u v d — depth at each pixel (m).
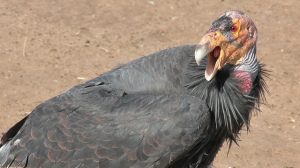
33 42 27.27
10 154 12.75
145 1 34.91
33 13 31.73
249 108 12.80
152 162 12.09
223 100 12.44
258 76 12.86
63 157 12.36
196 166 12.99
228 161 17.28
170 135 11.98
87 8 33.06
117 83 13.27
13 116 19.55
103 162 12.25
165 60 13.17
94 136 12.31
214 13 33.38
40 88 22.00
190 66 12.76
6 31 28.61
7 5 33.00
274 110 20.89
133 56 26.12
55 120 12.63
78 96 12.98
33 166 12.48
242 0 36.19
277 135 19.03
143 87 13.00
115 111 12.37
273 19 32.59
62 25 30.05
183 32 29.89
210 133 12.58
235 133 13.20
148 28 30.23
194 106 12.11
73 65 24.69
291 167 17.03
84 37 28.41
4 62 24.52
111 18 31.59
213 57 12.41
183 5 34.59
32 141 12.59
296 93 22.47
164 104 12.19
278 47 28.16
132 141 12.13
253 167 16.98
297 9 34.41
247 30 12.22
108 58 25.73
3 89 21.69
